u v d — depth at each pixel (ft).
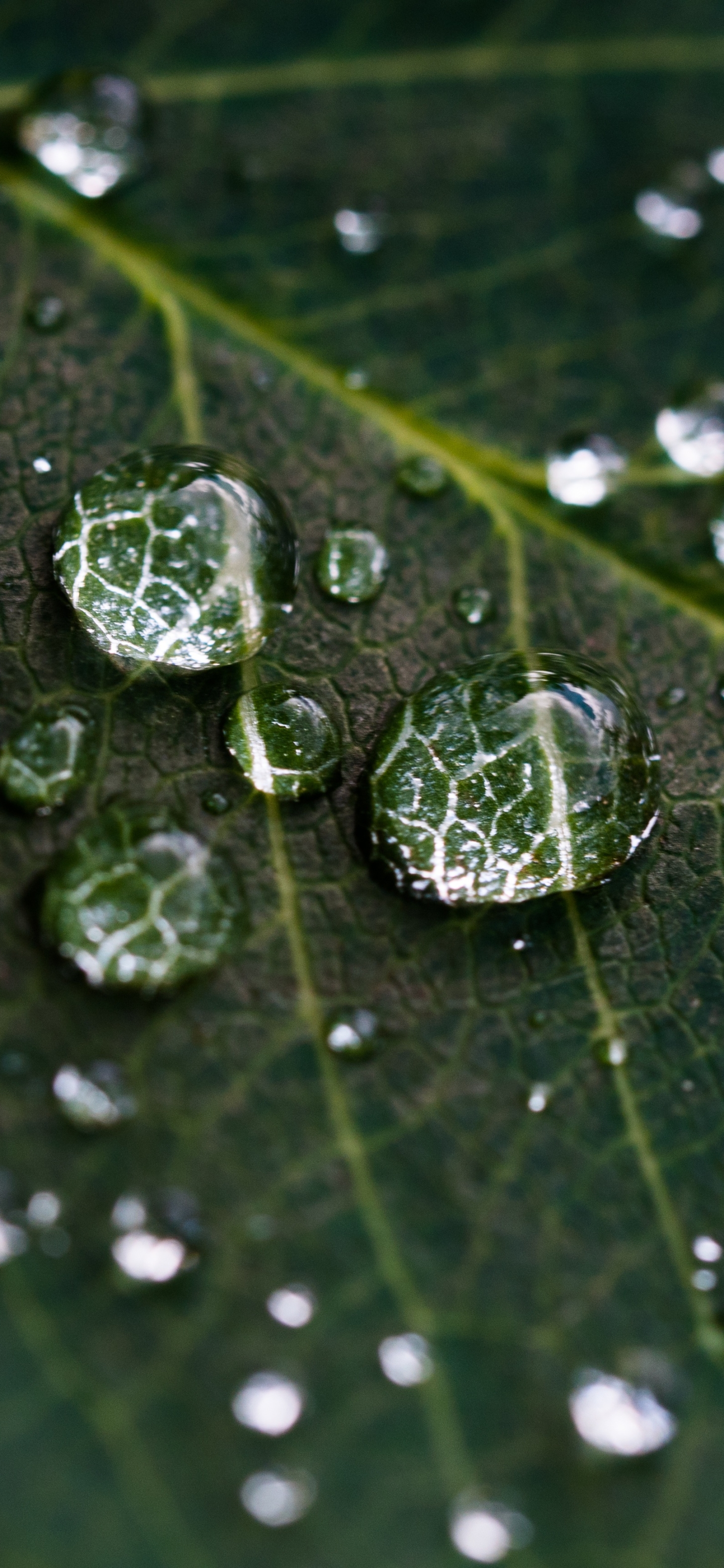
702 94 0.19
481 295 0.18
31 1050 0.15
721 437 0.18
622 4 0.19
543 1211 0.15
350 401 0.18
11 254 0.18
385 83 0.19
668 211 0.19
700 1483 0.15
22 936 0.15
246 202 0.18
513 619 0.17
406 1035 0.16
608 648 0.17
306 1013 0.15
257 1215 0.15
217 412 0.17
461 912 0.16
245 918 0.16
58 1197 0.15
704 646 0.17
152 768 0.16
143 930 0.15
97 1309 0.15
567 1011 0.16
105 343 0.18
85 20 0.19
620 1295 0.15
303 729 0.16
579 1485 0.15
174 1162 0.15
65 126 0.18
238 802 0.16
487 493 0.17
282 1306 0.15
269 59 0.19
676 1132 0.15
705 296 0.19
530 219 0.19
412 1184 0.15
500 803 0.16
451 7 0.19
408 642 0.17
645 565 0.17
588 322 0.18
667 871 0.16
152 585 0.16
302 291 0.18
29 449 0.17
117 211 0.18
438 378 0.18
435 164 0.19
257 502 0.17
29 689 0.16
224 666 0.16
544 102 0.19
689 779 0.17
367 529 0.17
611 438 0.18
